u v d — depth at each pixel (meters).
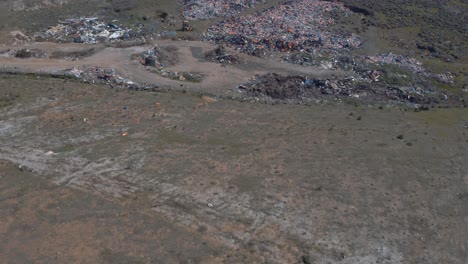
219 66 80.38
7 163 46.44
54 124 54.78
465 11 110.62
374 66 82.25
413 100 74.06
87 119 56.41
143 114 58.78
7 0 109.62
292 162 48.38
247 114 61.50
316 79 76.50
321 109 66.25
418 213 41.53
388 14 105.75
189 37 92.50
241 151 50.28
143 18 104.31
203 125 56.72
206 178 44.50
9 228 37.25
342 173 46.75
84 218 38.53
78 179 43.97
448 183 46.75
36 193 41.69
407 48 92.38
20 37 89.50
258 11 106.31
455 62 89.00
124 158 47.66
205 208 40.16
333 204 41.69
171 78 74.19
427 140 56.59
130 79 72.31
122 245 35.53
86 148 49.59
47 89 64.88
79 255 34.44
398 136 56.75
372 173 47.19
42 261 33.81
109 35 93.25
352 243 37.19
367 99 72.81
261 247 36.03
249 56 84.50
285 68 80.44
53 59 79.06
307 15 102.38
